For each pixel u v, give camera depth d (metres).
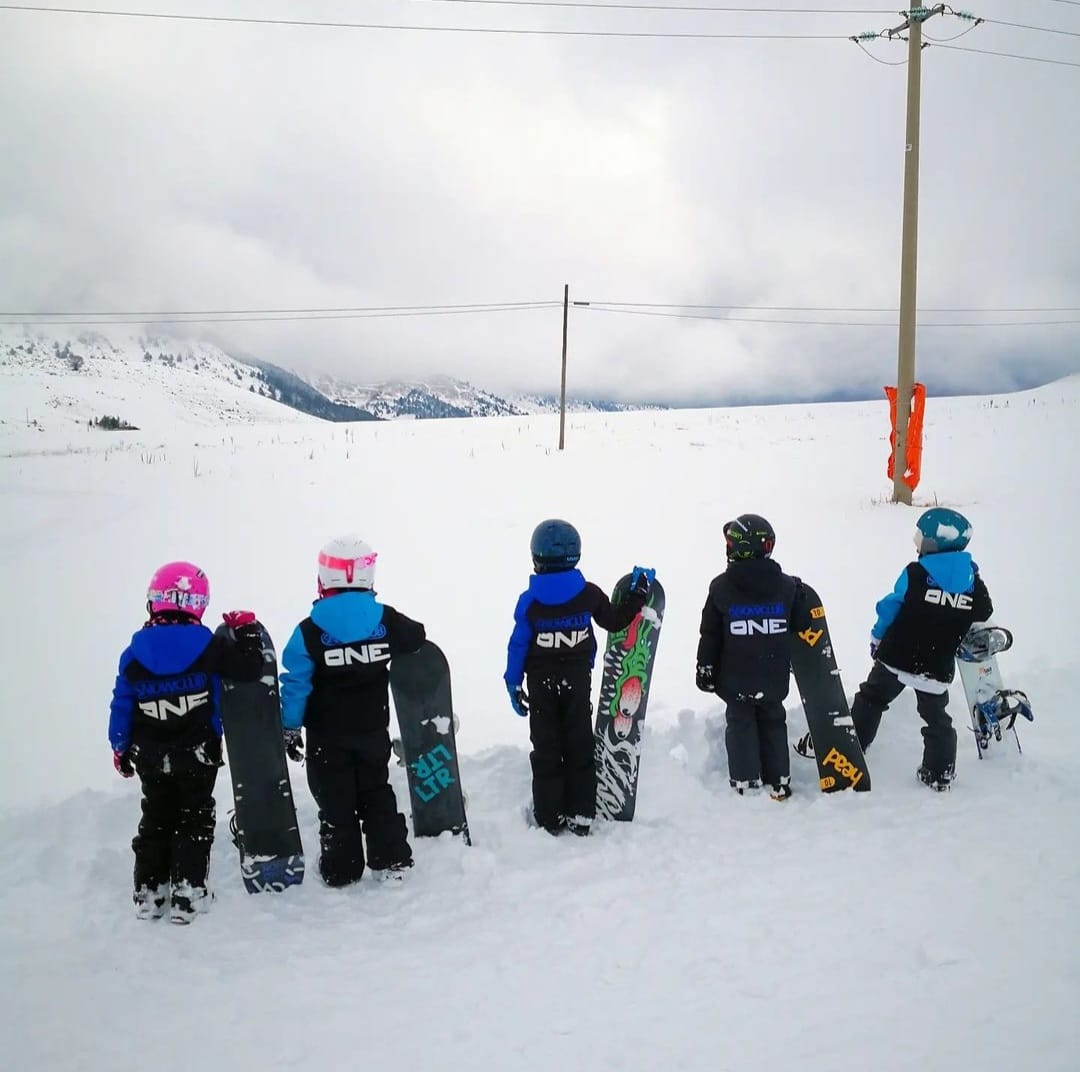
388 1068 2.42
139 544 13.18
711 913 3.28
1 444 34.91
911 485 14.15
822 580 9.41
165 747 3.49
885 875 3.52
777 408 46.19
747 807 4.38
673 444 26.81
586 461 22.69
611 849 3.96
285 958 3.10
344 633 3.68
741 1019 2.60
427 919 3.38
